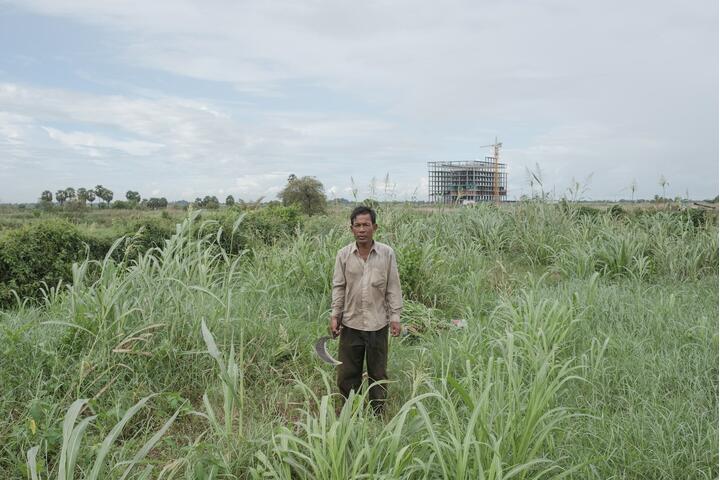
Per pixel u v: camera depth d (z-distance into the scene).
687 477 3.31
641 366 4.89
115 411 3.71
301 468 2.98
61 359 4.34
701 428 3.74
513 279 8.84
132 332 4.56
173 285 5.34
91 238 8.85
